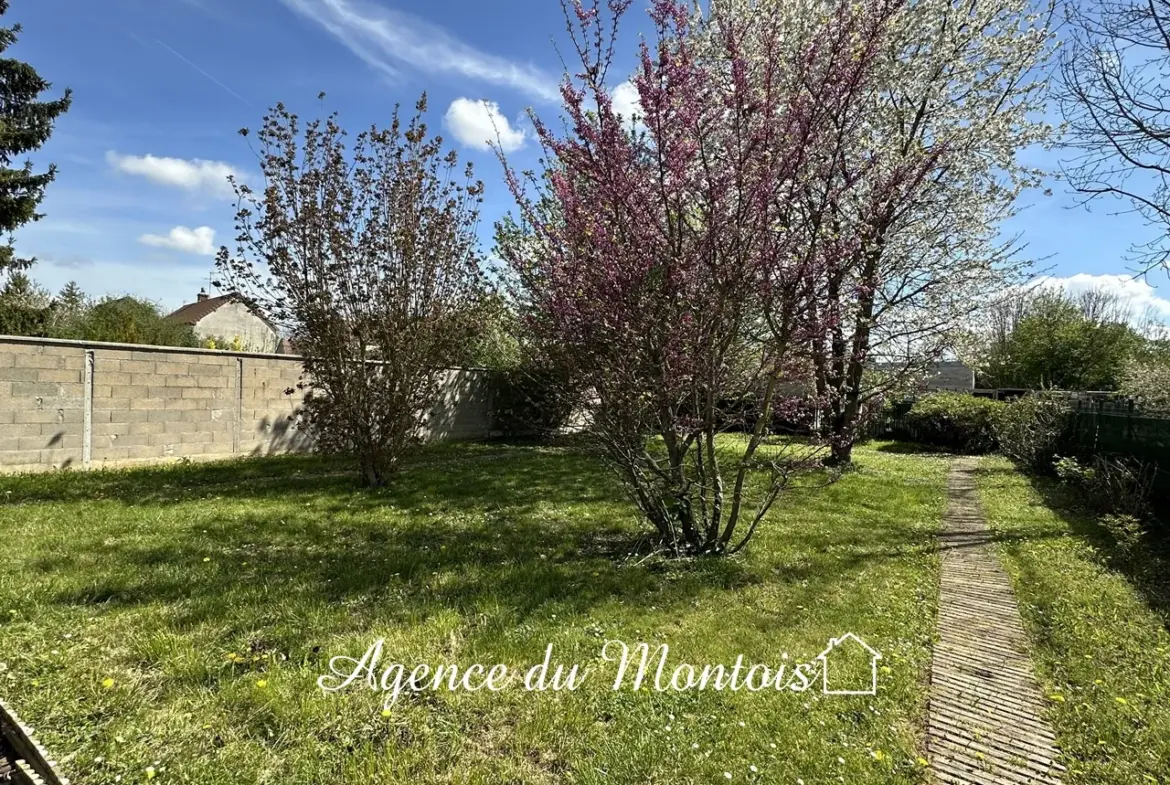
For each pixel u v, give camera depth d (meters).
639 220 4.38
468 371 15.05
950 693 3.24
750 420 5.61
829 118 4.49
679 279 4.34
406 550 5.20
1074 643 3.83
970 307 10.79
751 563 5.08
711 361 4.66
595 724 2.75
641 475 5.16
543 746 2.59
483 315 8.47
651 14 4.25
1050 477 11.09
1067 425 11.26
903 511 7.74
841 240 4.57
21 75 14.50
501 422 15.97
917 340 10.42
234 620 3.60
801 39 5.68
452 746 2.56
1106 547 6.16
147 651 3.16
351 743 2.54
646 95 4.14
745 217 4.29
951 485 10.16
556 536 5.93
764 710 2.90
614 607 4.03
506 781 2.36
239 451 10.70
